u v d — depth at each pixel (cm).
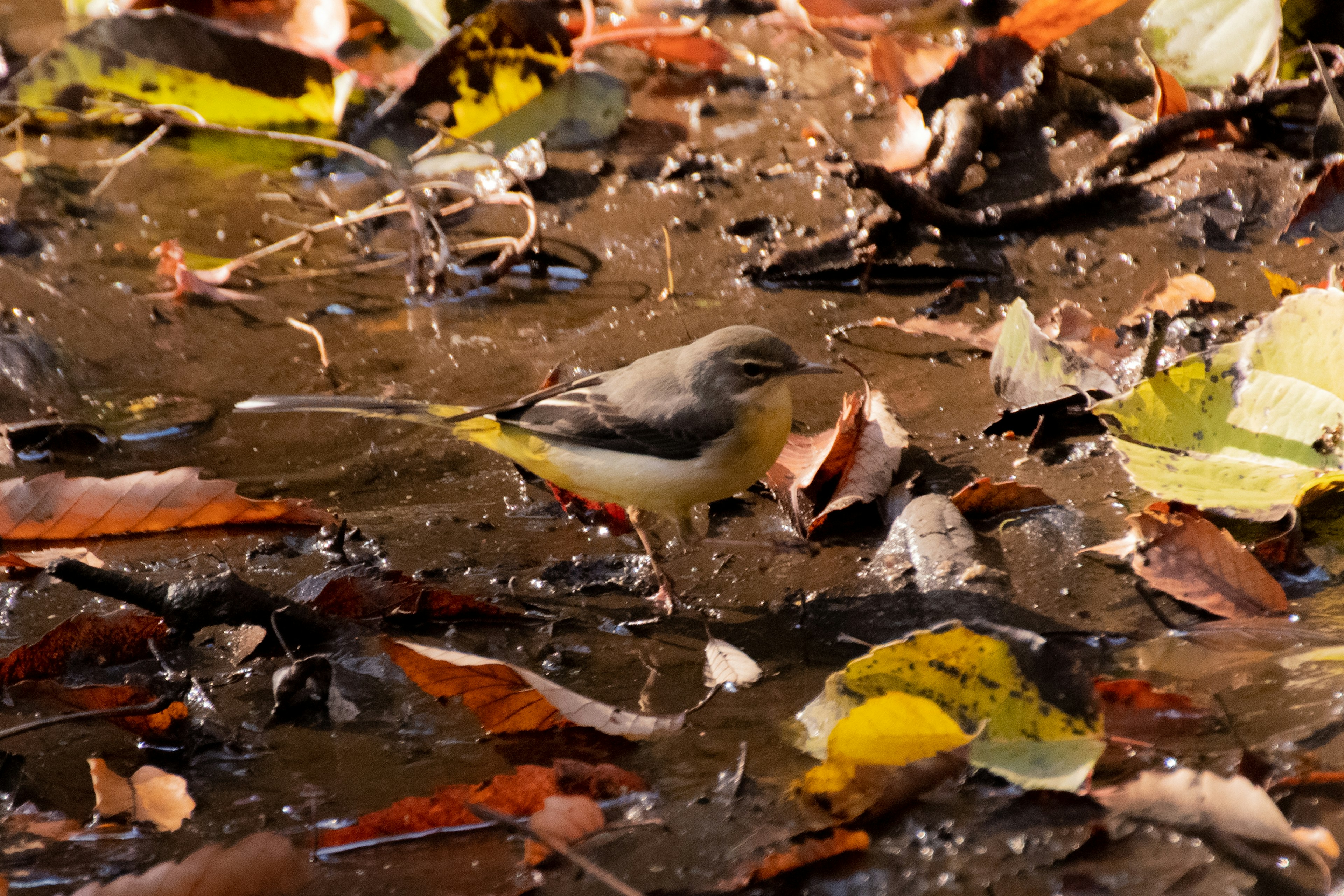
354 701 841
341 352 1327
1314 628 847
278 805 739
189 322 1377
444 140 1641
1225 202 1455
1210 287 1305
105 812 727
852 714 711
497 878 675
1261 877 632
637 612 951
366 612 922
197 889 645
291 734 808
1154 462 995
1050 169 1566
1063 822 688
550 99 1667
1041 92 1638
